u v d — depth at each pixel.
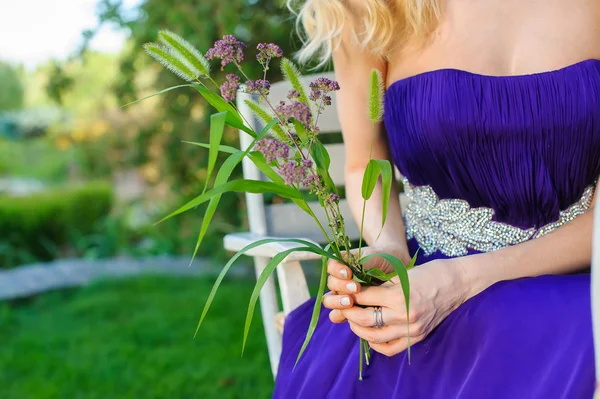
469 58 1.30
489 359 1.05
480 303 1.10
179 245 4.55
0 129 12.11
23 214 5.53
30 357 2.91
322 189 1.04
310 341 1.29
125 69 3.67
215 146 0.94
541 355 1.03
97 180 6.64
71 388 2.57
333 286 1.11
